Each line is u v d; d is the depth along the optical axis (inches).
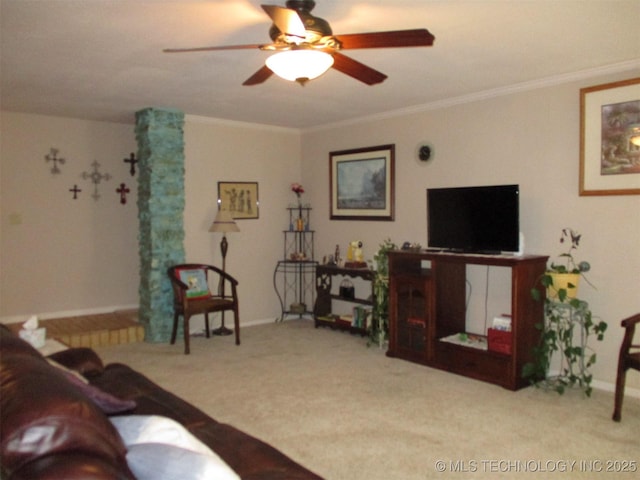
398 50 125.1
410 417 123.7
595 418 123.0
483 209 157.5
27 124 203.3
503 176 166.6
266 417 123.9
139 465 48.9
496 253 155.9
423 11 100.8
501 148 166.6
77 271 217.2
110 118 213.3
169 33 112.9
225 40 117.9
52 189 209.9
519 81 156.3
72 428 42.5
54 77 148.2
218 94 171.0
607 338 143.8
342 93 170.7
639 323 133.5
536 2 96.6
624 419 122.5
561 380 143.3
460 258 154.9
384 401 134.5
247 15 102.6
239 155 226.7
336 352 183.8
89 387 65.6
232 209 224.7
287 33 83.5
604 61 135.5
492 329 149.3
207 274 210.5
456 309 171.6
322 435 113.7
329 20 105.3
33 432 40.7
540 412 126.8
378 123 208.5
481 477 95.5
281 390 143.2
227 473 48.8
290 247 245.8
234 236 226.5
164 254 198.1
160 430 54.6
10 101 180.4
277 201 241.3
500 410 128.0
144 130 195.5
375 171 210.2
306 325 230.4
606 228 142.9
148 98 176.7
